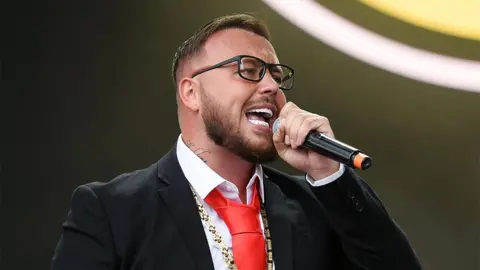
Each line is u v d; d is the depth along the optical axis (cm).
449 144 1012
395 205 1005
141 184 518
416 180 1011
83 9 923
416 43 1002
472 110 1009
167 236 488
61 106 908
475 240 1013
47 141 899
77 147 909
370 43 995
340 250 536
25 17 905
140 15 938
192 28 947
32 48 904
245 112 507
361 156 438
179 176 521
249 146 499
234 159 520
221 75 511
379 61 998
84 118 914
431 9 1005
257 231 504
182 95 537
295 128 464
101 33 927
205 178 516
